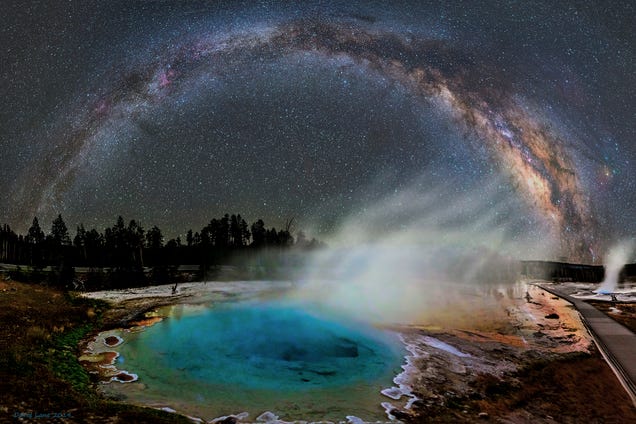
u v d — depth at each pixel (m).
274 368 13.59
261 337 16.97
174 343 15.68
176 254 43.94
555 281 38.09
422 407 11.08
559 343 17.58
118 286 31.12
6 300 18.91
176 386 11.49
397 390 12.13
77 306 20.67
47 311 18.20
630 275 40.28
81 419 7.43
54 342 14.07
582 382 13.42
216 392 11.26
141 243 41.94
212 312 21.45
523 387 12.92
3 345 12.11
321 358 14.88
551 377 13.77
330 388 12.05
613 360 15.19
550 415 11.19
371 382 12.68
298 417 10.04
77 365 12.34
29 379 9.46
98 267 37.19
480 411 11.12
